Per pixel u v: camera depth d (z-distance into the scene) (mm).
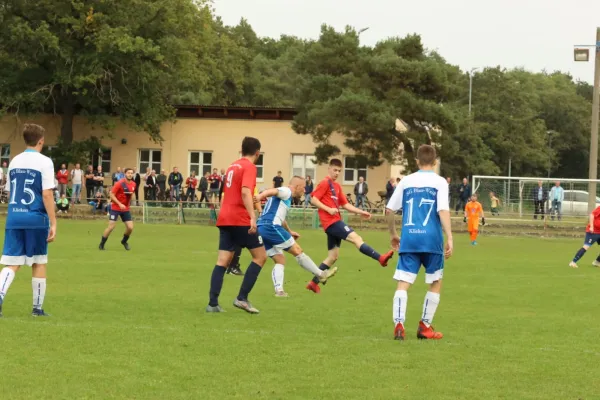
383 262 16656
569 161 122750
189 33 61531
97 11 55812
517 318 14227
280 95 104188
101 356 9867
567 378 9391
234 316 13453
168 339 11023
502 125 99938
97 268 21406
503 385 8977
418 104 54562
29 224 12547
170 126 62688
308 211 45656
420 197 11414
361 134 56125
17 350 10070
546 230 46250
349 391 8531
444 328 12859
